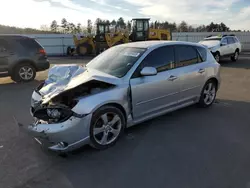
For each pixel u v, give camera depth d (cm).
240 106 623
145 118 465
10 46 920
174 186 305
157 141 425
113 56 499
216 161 360
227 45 1675
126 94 420
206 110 589
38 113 384
